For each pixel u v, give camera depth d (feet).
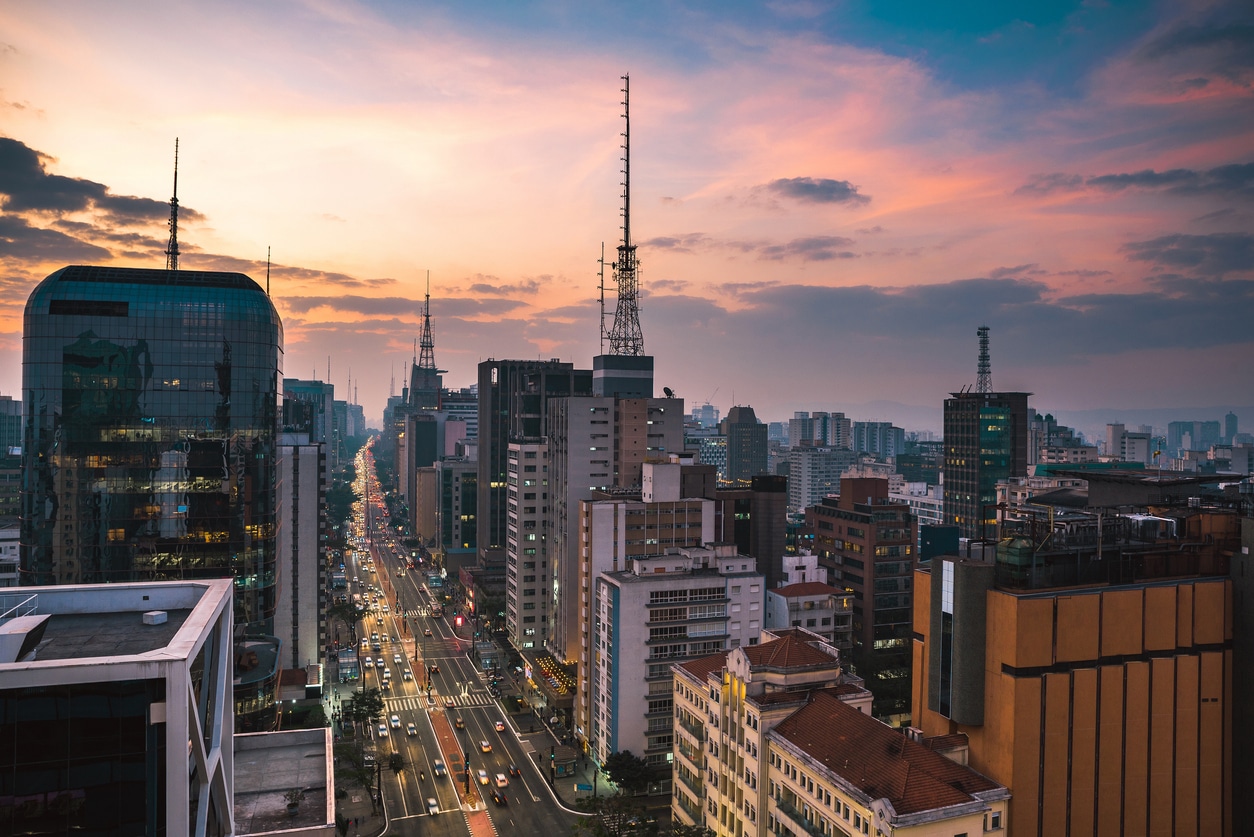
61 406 478.59
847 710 310.24
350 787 475.31
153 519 489.26
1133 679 287.69
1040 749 274.36
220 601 178.60
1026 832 270.87
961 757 286.25
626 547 545.44
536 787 478.59
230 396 500.74
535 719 590.55
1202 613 300.20
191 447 494.18
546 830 426.51
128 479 485.97
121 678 137.08
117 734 138.00
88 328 481.87
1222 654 301.84
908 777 261.85
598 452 649.20
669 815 441.68
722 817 355.97
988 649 283.38
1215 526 332.39
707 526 570.46
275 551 525.75
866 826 259.60
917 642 321.52
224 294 504.43
